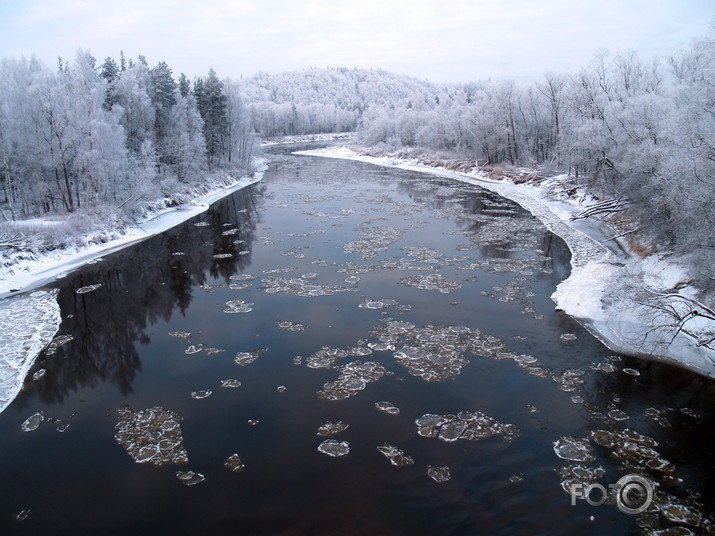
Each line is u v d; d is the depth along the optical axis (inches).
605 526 361.7
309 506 387.5
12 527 372.8
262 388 575.2
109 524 374.0
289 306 826.2
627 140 1104.2
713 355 605.0
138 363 643.5
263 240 1280.8
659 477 415.5
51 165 1323.8
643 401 530.6
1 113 1299.2
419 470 428.8
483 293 856.9
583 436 473.4
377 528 362.3
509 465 433.1
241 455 454.9
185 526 369.7
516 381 577.0
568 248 1123.3
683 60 1219.2
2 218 1334.9
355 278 955.3
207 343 697.6
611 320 718.5
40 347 697.6
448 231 1318.9
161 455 458.3
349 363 628.7
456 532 357.1
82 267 1081.4
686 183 625.6
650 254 914.1
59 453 464.8
